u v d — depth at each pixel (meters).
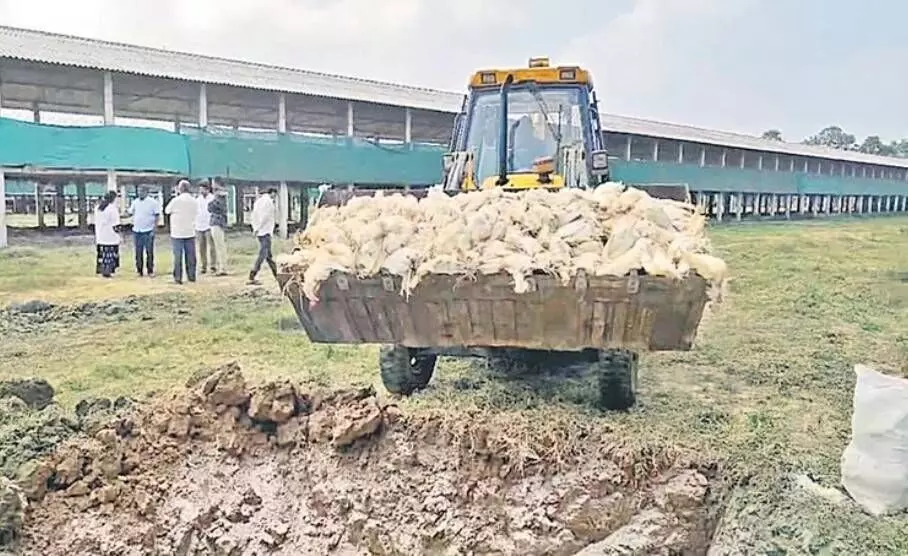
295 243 5.19
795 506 3.91
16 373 6.39
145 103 25.84
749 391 5.82
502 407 5.11
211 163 19.36
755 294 10.90
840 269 14.34
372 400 4.91
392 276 4.44
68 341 7.79
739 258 16.58
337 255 4.57
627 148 31.67
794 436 4.84
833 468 4.34
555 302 4.31
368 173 22.64
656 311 4.20
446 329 4.58
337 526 4.30
